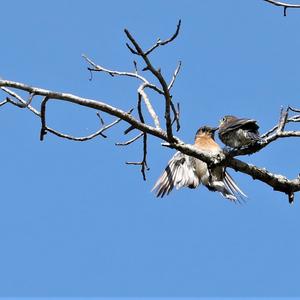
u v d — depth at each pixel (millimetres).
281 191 12062
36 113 11398
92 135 11797
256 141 11609
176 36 9602
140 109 11477
